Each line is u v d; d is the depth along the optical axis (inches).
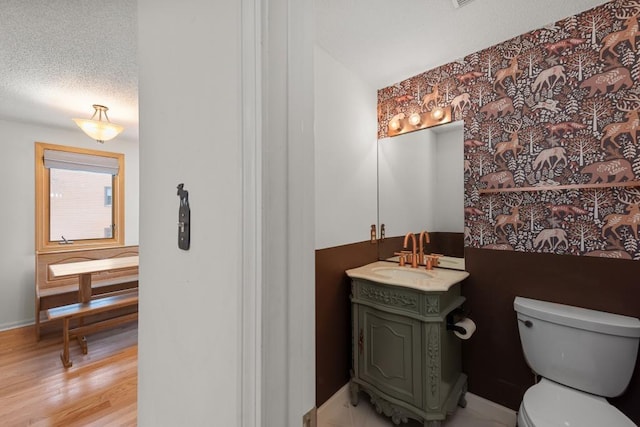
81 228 133.3
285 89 18.6
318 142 67.0
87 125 88.8
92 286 119.0
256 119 17.5
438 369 56.8
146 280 36.3
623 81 51.2
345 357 73.4
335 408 68.8
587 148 54.6
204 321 23.1
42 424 63.1
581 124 55.2
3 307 112.4
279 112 18.2
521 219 62.1
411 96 80.6
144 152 37.0
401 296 61.1
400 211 82.4
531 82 60.7
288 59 18.8
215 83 21.5
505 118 64.2
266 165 17.5
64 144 127.2
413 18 57.2
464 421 63.7
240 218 18.2
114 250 133.5
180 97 27.4
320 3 52.9
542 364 53.6
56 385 77.2
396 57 71.0
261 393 17.3
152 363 34.0
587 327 48.7
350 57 71.0
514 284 62.7
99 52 68.9
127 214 145.9
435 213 75.5
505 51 64.1
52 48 67.2
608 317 49.7
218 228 21.1
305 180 19.8
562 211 57.2
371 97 85.4
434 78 75.9
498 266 65.0
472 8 54.3
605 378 47.6
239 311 18.2
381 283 63.6
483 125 67.4
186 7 26.1
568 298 56.4
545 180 59.1
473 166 68.9
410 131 80.4
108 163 139.3
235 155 18.9
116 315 129.6
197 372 24.2
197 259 24.2
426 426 56.5
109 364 88.3
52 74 78.9
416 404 58.1
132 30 61.2
